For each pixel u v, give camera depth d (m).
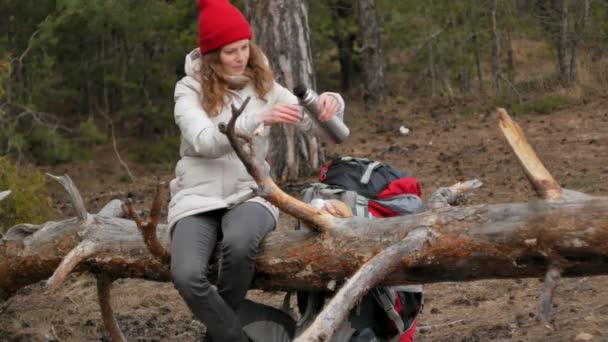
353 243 4.03
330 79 20.08
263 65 4.27
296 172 10.30
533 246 3.62
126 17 13.34
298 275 4.16
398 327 4.16
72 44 14.77
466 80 16.53
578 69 14.48
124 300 6.70
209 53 4.17
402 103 16.33
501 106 14.27
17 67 13.84
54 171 14.29
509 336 5.18
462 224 3.79
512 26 15.84
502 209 3.75
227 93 4.22
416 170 10.36
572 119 12.22
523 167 3.72
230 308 4.05
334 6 17.56
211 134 4.00
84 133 14.40
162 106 15.12
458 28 16.48
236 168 4.16
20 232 5.16
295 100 4.34
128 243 4.66
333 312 3.57
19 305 6.59
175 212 4.15
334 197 4.35
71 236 4.88
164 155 14.95
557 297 5.73
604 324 5.14
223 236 4.04
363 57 16.84
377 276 3.70
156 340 5.78
